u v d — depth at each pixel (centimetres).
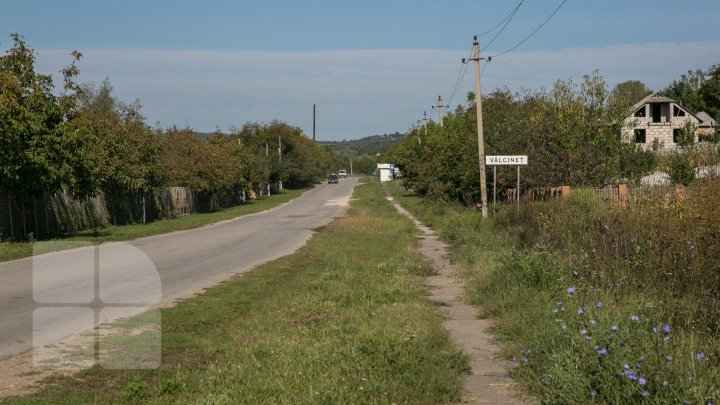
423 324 858
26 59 2353
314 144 14188
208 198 5353
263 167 7612
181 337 823
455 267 1578
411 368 652
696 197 1120
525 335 768
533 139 2877
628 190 1734
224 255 1927
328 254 1883
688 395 473
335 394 565
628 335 591
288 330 854
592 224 1332
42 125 2284
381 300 1101
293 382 609
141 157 3497
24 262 1698
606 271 1022
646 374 506
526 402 585
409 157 5866
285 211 4875
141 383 603
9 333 840
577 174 2597
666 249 984
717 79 7769
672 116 6203
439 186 3766
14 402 568
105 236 2578
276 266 1619
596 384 532
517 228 1995
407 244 2131
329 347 738
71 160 2398
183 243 2347
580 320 716
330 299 1112
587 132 2653
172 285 1309
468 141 3484
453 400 591
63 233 2675
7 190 2228
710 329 712
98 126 3136
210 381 623
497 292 1077
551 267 1094
